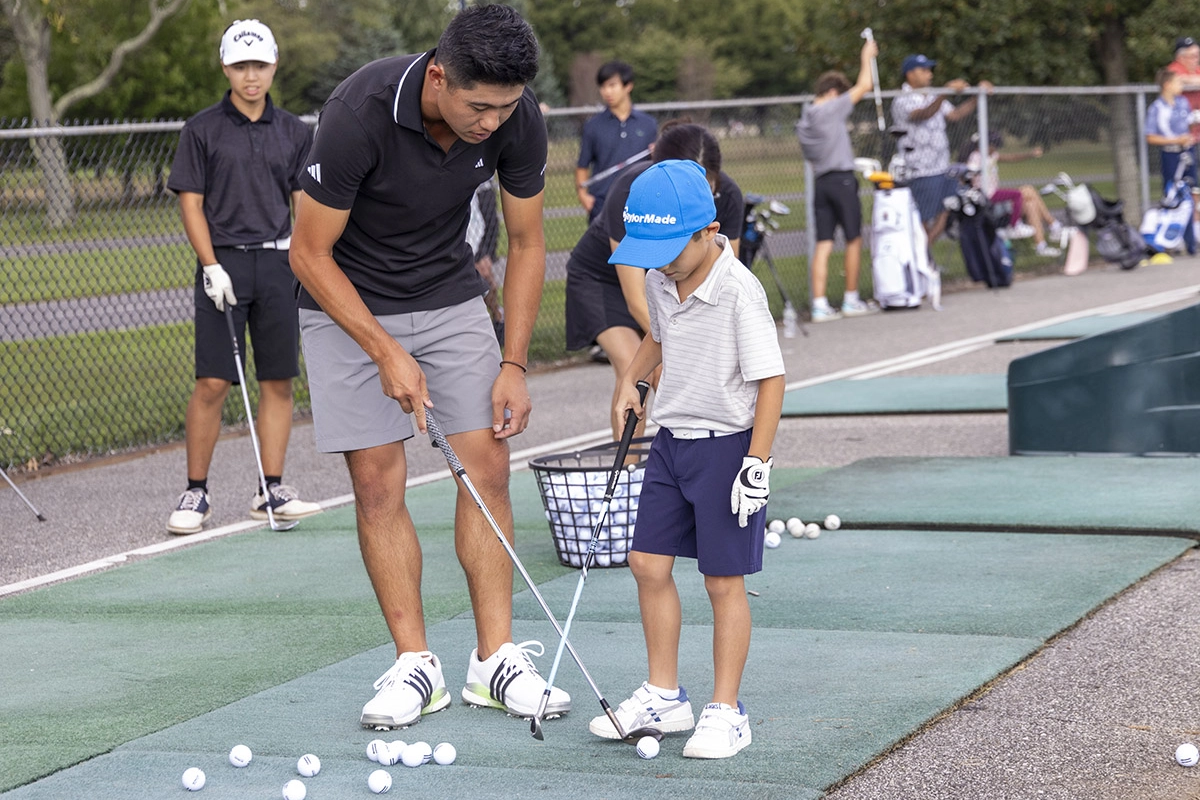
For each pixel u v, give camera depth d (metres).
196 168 6.18
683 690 3.66
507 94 3.31
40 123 9.41
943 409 8.15
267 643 4.49
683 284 3.36
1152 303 12.27
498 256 10.88
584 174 10.69
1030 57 18.03
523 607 4.76
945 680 3.77
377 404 3.75
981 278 14.26
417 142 3.52
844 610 4.52
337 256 3.76
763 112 14.25
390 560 3.77
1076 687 3.72
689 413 3.35
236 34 6.16
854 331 11.93
